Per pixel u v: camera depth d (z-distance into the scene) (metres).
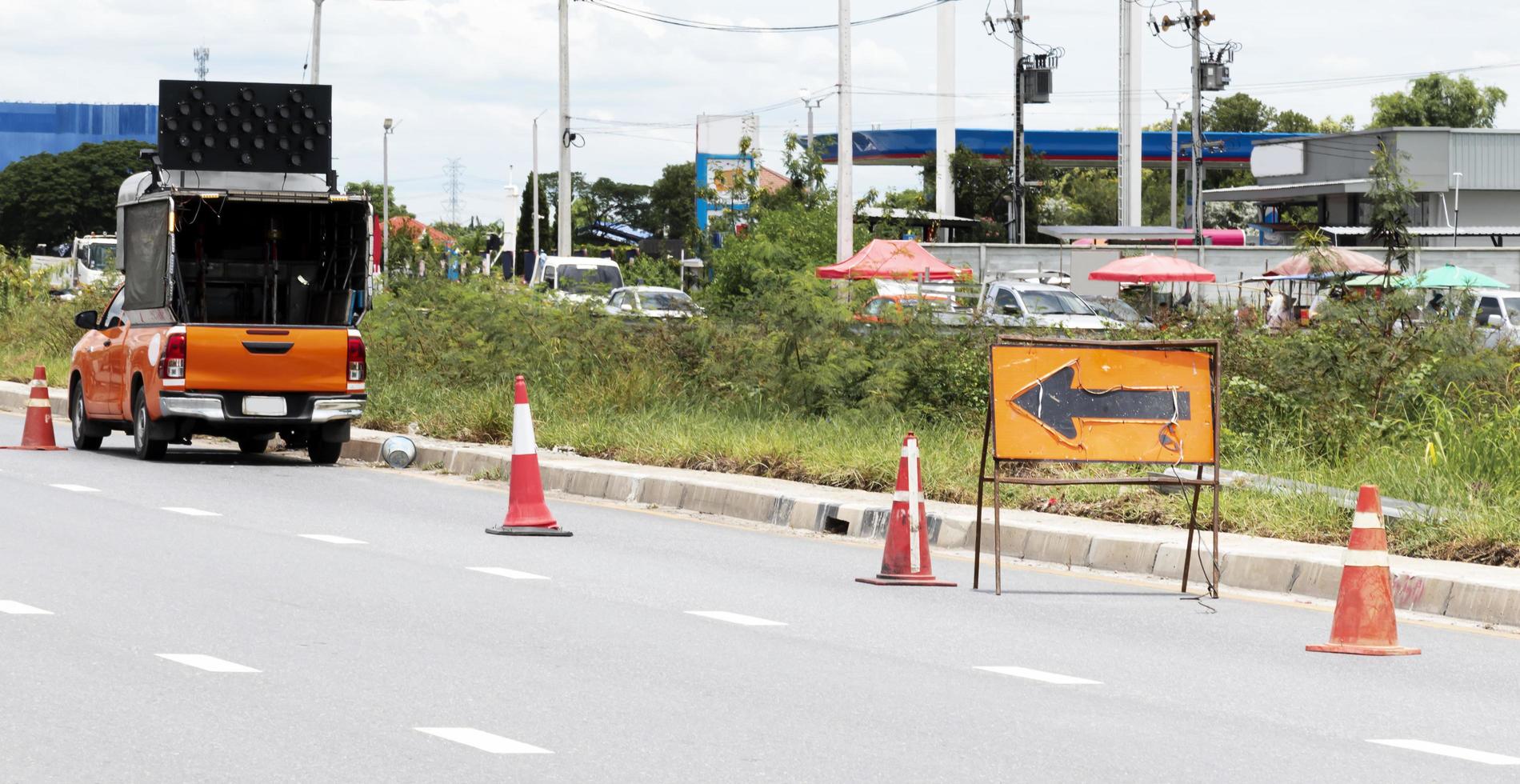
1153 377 16.42
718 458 24.53
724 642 13.13
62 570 15.62
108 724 9.97
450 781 8.88
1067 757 9.75
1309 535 18.22
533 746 9.66
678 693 11.21
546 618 13.93
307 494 22.70
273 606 14.08
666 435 26.03
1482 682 12.38
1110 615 15.04
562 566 16.94
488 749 9.57
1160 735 10.38
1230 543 17.70
